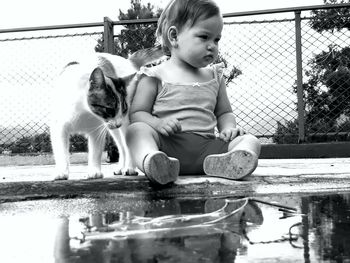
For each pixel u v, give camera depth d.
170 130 1.96
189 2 2.07
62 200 1.47
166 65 2.22
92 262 0.66
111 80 2.25
